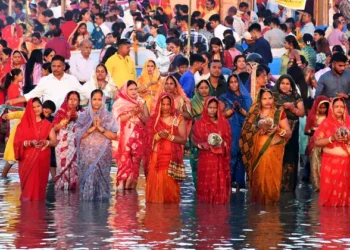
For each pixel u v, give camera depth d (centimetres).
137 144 2625
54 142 2444
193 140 2420
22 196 2420
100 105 2467
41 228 1984
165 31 4309
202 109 2619
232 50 3588
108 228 1988
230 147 2436
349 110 2811
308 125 2647
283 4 3822
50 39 4219
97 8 4325
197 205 2339
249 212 2230
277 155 2389
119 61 3127
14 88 3219
